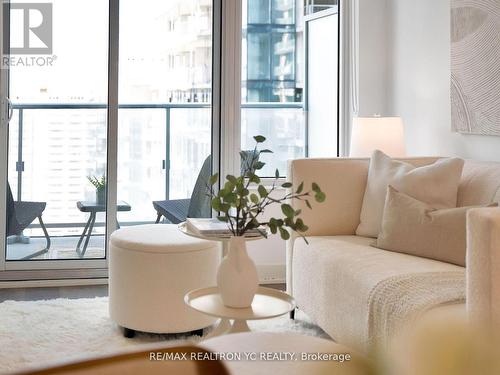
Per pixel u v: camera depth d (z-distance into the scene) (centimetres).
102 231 489
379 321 262
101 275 486
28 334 347
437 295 246
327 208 382
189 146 498
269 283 487
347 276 299
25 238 480
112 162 483
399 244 321
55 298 434
